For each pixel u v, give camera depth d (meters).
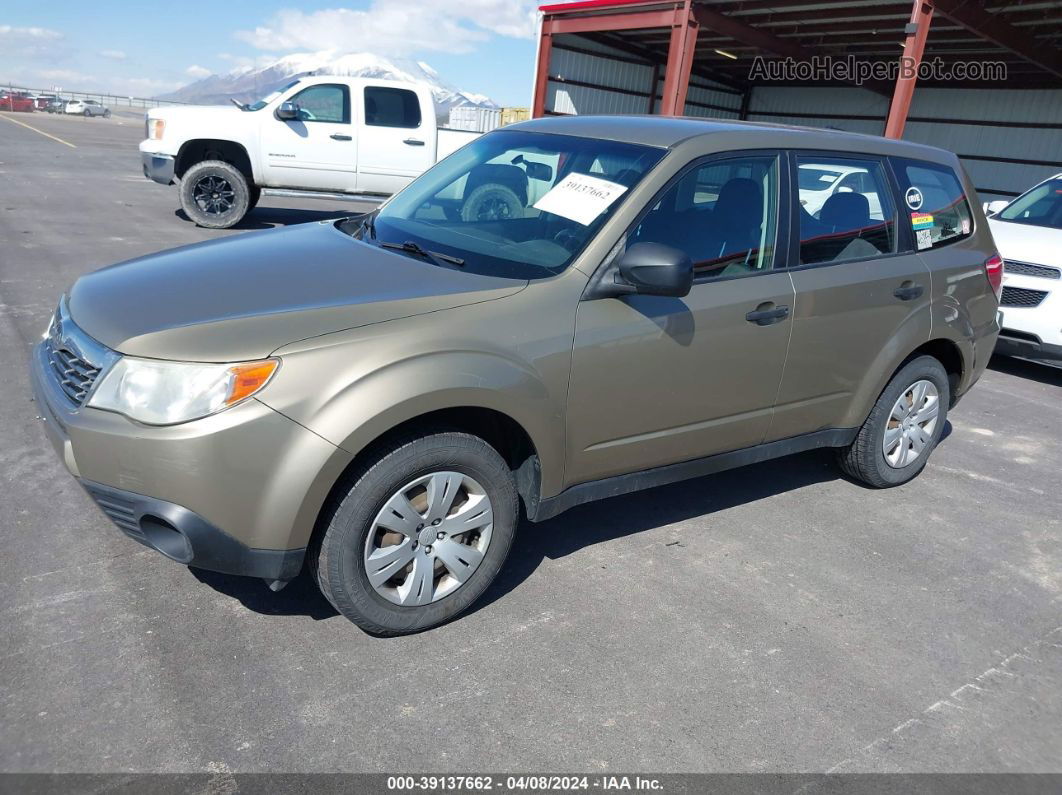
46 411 2.77
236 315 2.62
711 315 3.31
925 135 22.92
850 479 4.63
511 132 4.00
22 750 2.24
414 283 2.91
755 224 3.53
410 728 2.45
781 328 3.57
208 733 2.36
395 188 12.16
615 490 3.38
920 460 4.55
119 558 3.20
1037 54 16.50
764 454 3.87
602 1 18.16
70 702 2.42
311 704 2.51
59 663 2.58
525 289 2.93
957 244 4.50
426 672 2.70
